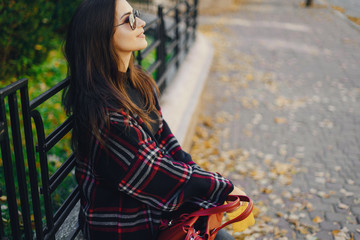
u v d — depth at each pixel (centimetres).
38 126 160
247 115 582
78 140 157
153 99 183
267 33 1084
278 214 341
